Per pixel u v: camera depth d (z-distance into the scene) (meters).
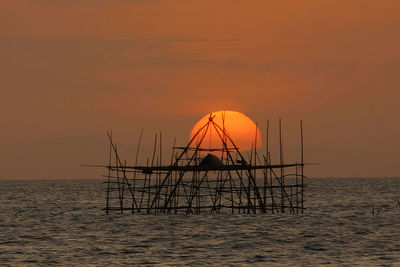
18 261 83.38
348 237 107.62
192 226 122.50
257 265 80.81
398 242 100.75
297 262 82.75
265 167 132.25
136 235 110.12
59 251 91.88
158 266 80.06
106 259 85.12
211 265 80.81
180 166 131.25
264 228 119.56
